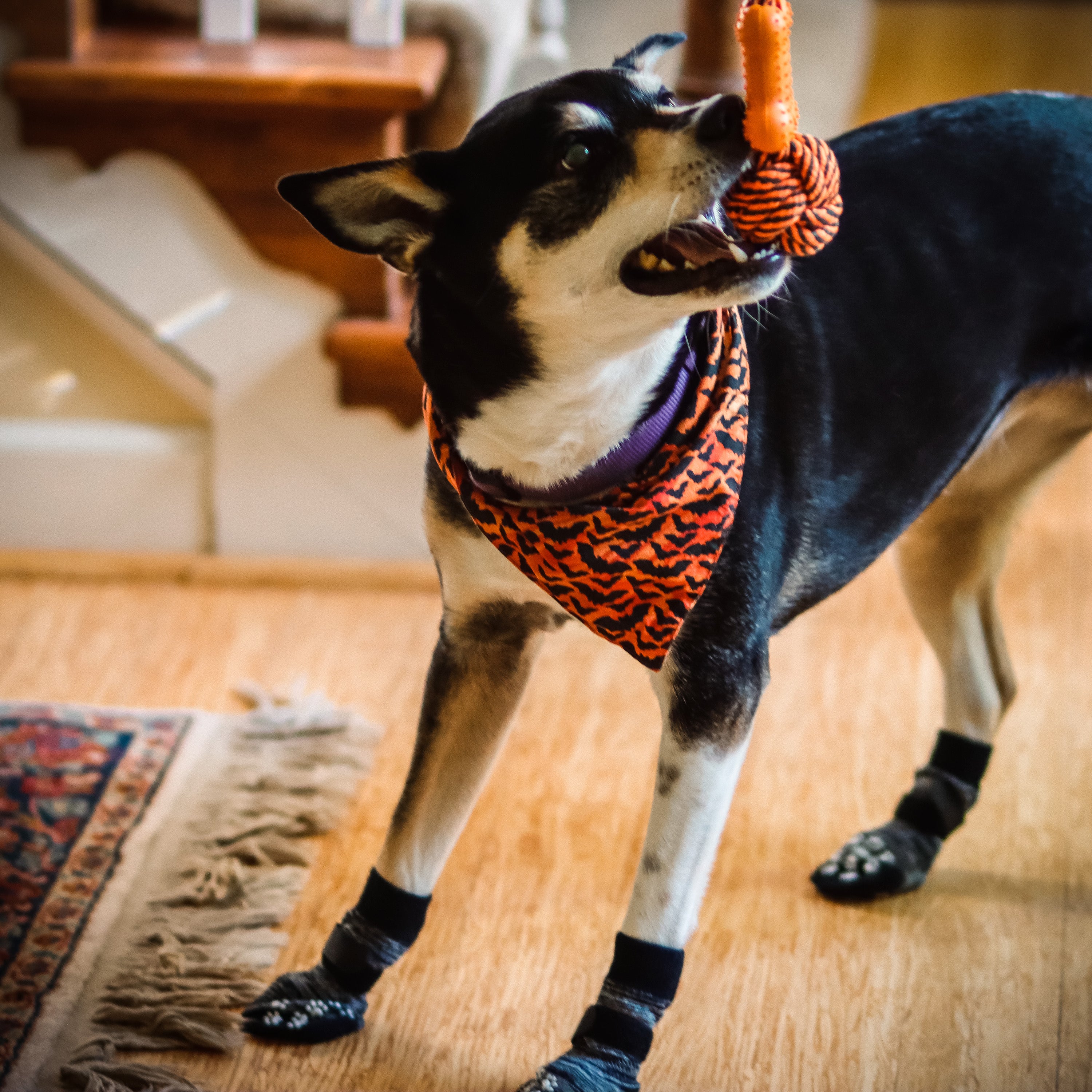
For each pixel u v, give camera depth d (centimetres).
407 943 182
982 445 187
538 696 257
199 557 300
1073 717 252
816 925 204
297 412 291
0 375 292
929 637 213
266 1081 176
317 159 275
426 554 302
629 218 142
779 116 135
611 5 438
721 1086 177
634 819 226
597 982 193
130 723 241
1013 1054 182
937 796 212
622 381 151
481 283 150
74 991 186
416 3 293
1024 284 178
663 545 154
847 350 167
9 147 274
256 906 203
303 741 238
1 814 217
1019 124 183
